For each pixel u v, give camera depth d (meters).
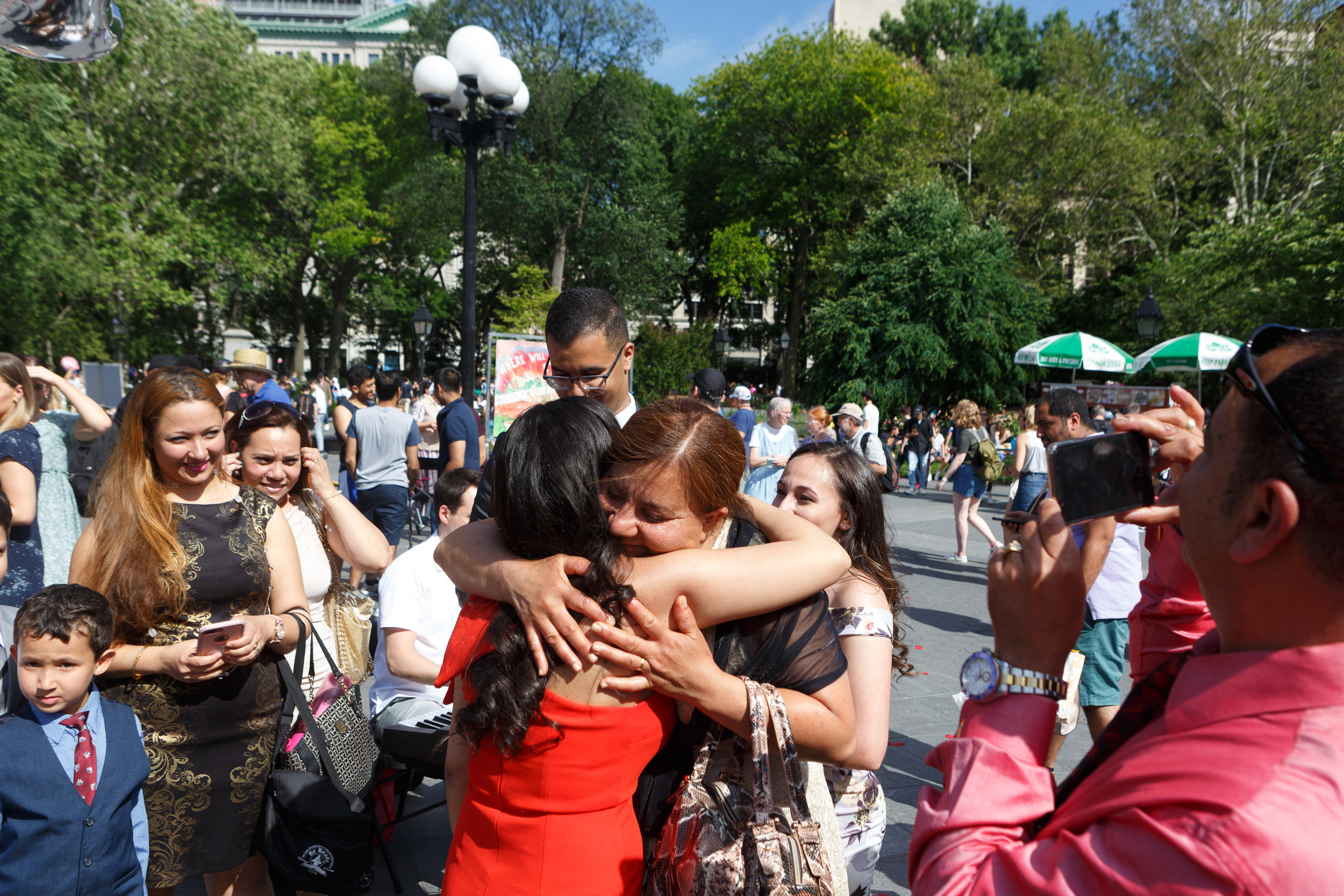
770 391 42.34
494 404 7.67
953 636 6.27
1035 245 30.28
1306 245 18.28
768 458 7.83
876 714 1.84
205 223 27.69
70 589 2.02
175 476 2.33
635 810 1.43
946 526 12.14
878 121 31.62
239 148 25.69
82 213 21.45
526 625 1.25
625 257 30.56
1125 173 26.77
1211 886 0.65
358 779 2.55
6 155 17.69
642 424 1.30
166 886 2.21
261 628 2.21
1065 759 4.07
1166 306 23.75
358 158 36.34
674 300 43.66
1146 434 0.98
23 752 1.94
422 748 2.86
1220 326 21.42
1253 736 0.70
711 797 1.34
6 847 1.93
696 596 1.24
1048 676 0.95
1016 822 0.88
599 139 29.89
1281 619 0.74
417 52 30.12
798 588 1.29
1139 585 3.00
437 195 29.69
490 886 1.28
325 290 42.72
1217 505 0.79
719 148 37.03
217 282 34.53
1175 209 28.67
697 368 30.44
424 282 42.06
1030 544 0.97
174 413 2.25
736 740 1.37
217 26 24.25
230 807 2.26
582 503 1.27
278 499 3.05
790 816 1.31
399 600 3.10
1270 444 0.74
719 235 35.62
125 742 2.08
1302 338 0.78
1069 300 30.44
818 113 34.12
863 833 2.03
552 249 31.77
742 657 1.33
